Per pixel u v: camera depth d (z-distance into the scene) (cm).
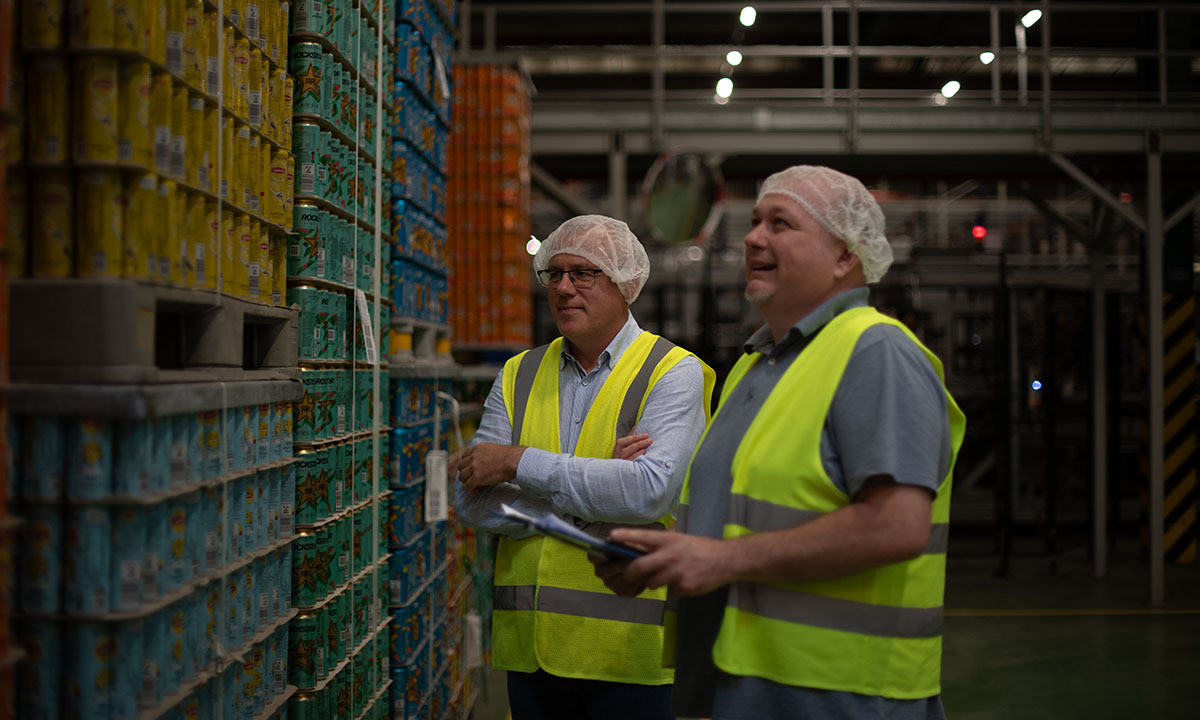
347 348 262
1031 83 1370
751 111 791
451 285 667
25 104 151
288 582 219
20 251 152
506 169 665
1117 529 1144
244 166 197
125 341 149
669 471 225
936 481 157
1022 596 796
